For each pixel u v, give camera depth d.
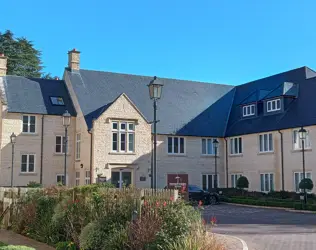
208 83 46.47
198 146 41.22
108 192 13.69
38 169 36.47
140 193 12.54
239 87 46.91
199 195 34.53
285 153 35.53
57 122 37.69
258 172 38.03
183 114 41.75
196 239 11.12
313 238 16.34
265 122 38.16
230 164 41.50
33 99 37.50
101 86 40.19
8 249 10.30
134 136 36.75
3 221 19.83
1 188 20.89
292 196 32.97
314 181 32.91
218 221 22.58
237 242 14.52
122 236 12.10
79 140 37.50
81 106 37.47
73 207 14.76
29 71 62.72
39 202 16.91
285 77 40.50
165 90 43.09
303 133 30.69
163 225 11.59
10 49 61.03
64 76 40.81
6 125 35.59
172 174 39.38
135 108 37.00
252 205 33.03
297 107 36.22
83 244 12.85
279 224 21.22
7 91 37.00
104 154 35.22
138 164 36.66
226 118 43.78
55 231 15.24
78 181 37.16
